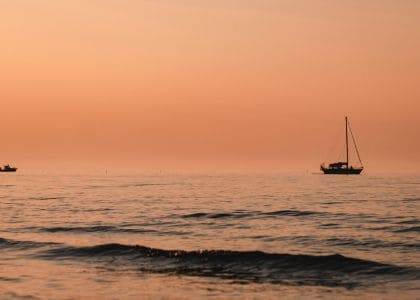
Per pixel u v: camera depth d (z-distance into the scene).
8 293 31.09
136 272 36.62
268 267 37.31
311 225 62.16
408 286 31.67
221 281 33.94
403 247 44.94
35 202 101.38
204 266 38.12
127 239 51.25
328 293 30.58
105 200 107.06
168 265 38.56
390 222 64.50
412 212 78.44
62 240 50.34
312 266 36.88
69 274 36.00
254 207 88.69
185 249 45.28
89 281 33.97
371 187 167.12
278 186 177.88
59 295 30.64
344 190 148.50
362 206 90.56
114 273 36.34
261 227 60.25
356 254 42.12
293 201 103.81
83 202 101.25
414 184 191.75
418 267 35.88
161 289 31.97
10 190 150.00
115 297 30.25
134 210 83.06
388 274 34.47
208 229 58.53
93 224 63.44
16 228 59.88
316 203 98.12
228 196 121.38
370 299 29.11
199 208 86.88
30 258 41.78
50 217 72.12
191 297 30.14
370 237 51.19
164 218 70.19
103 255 41.97
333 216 72.62
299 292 30.92
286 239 50.72
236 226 61.22
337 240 49.66
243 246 46.81
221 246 46.88
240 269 37.09
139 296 30.42
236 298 29.81
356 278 33.91
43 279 34.59
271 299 29.50
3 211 81.56
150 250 41.72
